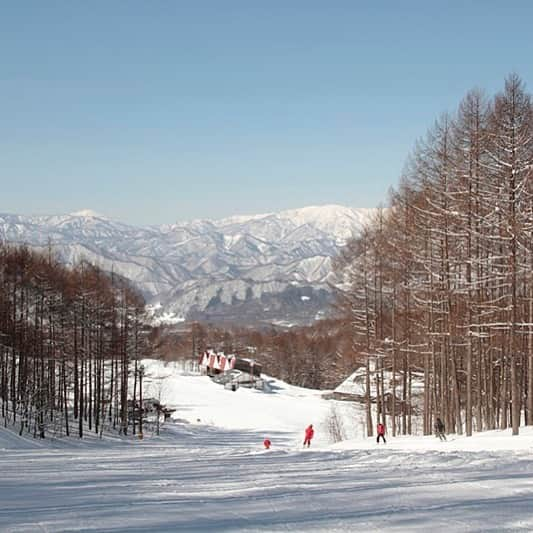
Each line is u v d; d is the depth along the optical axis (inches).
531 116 1188.5
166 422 3225.9
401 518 357.7
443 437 1205.7
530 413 1315.2
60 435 2041.1
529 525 332.8
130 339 2529.5
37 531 338.3
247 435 2802.7
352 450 1027.9
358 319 1720.0
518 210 1169.4
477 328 1344.7
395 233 1562.5
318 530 332.5
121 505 435.2
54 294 2106.3
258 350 6638.8
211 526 347.3
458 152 1294.3
